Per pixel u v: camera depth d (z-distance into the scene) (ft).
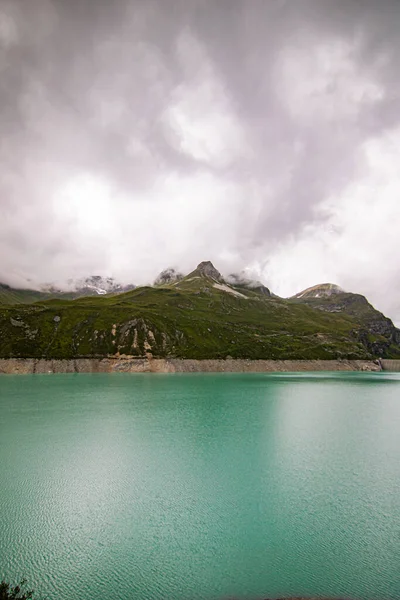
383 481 118.01
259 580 69.62
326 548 79.92
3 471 122.62
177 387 379.96
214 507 98.53
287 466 131.44
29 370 545.44
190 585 67.77
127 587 67.56
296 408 264.93
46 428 184.65
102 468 126.31
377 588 67.46
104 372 581.94
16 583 68.44
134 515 93.71
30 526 88.12
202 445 156.66
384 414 248.32
